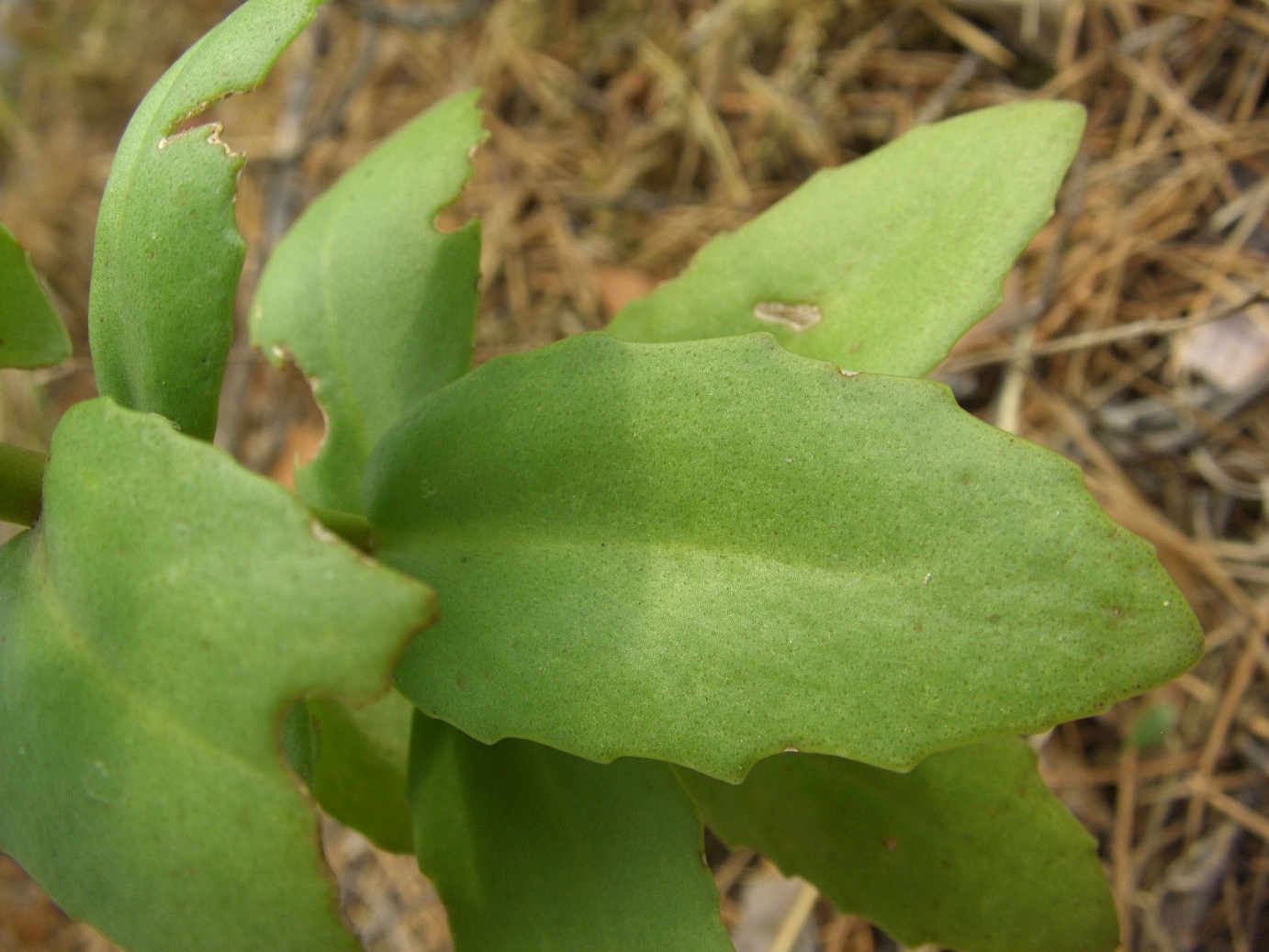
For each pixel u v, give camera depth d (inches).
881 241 4.4
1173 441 7.2
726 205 8.4
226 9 10.5
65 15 11.2
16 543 3.6
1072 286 7.6
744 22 8.5
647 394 3.4
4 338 4.0
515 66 9.1
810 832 4.7
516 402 3.6
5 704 3.2
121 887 2.9
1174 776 6.7
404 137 5.1
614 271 8.6
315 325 4.7
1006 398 7.3
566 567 3.4
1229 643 6.8
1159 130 7.6
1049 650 2.9
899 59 8.3
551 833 3.8
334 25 9.8
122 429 2.9
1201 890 6.4
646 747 3.2
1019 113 4.2
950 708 2.9
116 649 2.8
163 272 3.7
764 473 3.2
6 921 8.2
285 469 8.7
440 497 3.7
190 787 2.8
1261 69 7.4
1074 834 4.5
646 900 3.7
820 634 3.1
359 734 4.8
